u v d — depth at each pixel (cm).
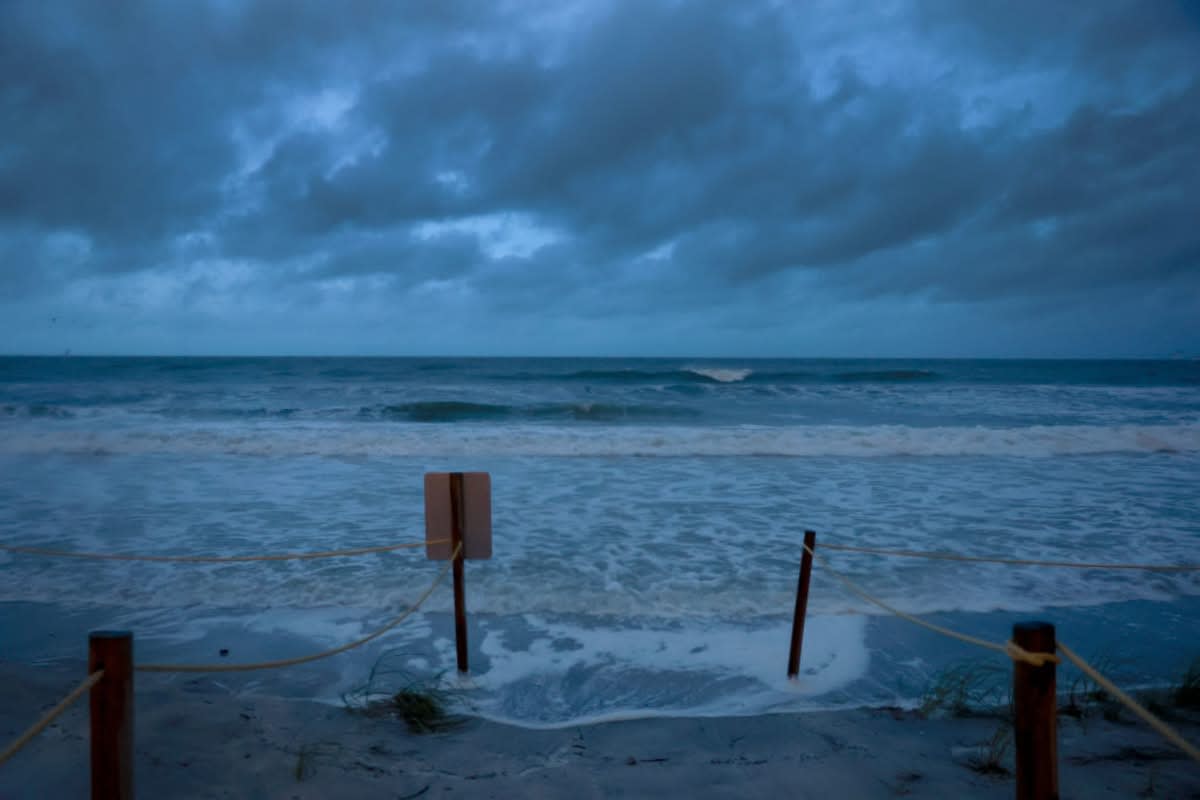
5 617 582
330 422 1947
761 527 866
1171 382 4094
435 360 8931
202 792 306
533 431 1593
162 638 541
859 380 4094
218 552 760
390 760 351
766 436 1509
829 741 379
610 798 315
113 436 1462
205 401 2536
